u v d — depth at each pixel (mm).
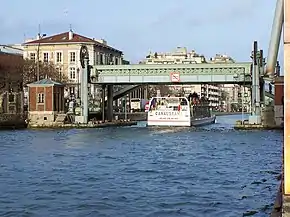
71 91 140000
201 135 72625
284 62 9961
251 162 37375
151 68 89062
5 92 108312
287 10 9797
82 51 92938
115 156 42750
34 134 75812
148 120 100625
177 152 46562
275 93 83125
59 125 93250
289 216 9125
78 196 22750
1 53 132750
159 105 100500
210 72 86375
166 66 88000
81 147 52688
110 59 164500
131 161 38562
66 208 20125
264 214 18594
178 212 19234
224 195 22875
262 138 64688
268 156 42188
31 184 26406
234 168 33531
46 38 154750
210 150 48500
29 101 95438
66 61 148750
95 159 40125
